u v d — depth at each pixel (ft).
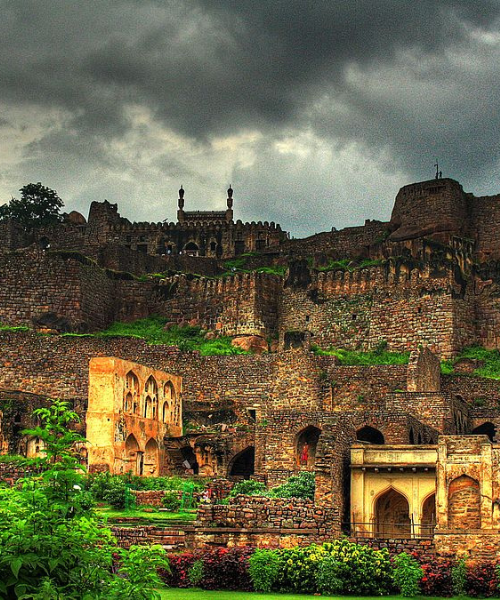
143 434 257.55
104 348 319.88
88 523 107.34
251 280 342.44
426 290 323.78
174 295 357.20
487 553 173.27
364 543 178.09
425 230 361.30
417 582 163.02
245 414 298.97
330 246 392.27
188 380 313.12
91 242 434.30
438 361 304.71
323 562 164.45
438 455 186.91
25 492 107.45
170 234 434.30
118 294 364.17
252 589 163.73
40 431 110.32
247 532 178.29
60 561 101.40
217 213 458.50
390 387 288.71
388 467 199.00
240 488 223.30
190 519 189.78
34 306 343.46
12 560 98.27
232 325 342.44
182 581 165.37
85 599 101.40
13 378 317.22
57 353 319.47
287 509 180.34
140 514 195.42
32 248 375.86
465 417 285.02
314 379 296.10
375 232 379.76
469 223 365.61
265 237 427.74
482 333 324.60
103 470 240.53
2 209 450.71
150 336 346.13
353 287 335.88
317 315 338.75
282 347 336.90
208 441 264.52
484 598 160.56
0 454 265.75
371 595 162.91
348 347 332.19
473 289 329.11
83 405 293.43
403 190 371.35
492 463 184.03
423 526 189.57
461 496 185.06
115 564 142.20
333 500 189.26
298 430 239.91
